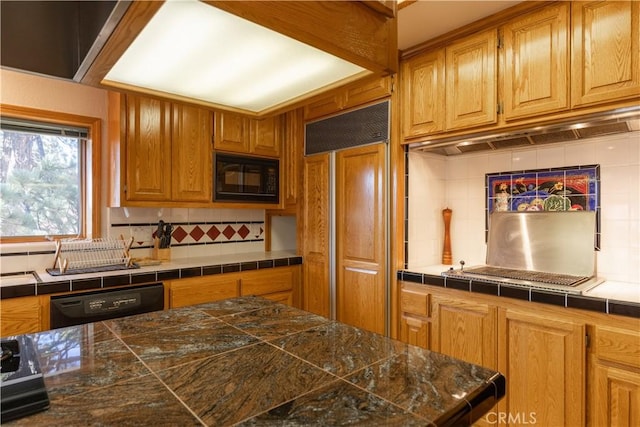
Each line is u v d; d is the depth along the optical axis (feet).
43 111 8.18
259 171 10.41
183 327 4.18
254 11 2.46
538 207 7.54
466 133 7.18
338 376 2.94
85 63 3.23
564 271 7.01
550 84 6.06
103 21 2.67
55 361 3.23
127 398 2.59
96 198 8.88
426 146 7.92
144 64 3.48
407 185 8.22
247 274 9.27
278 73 3.69
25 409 2.41
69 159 8.76
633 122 5.85
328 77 3.83
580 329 5.50
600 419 5.34
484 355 6.58
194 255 10.34
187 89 4.12
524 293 6.06
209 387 2.76
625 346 5.10
